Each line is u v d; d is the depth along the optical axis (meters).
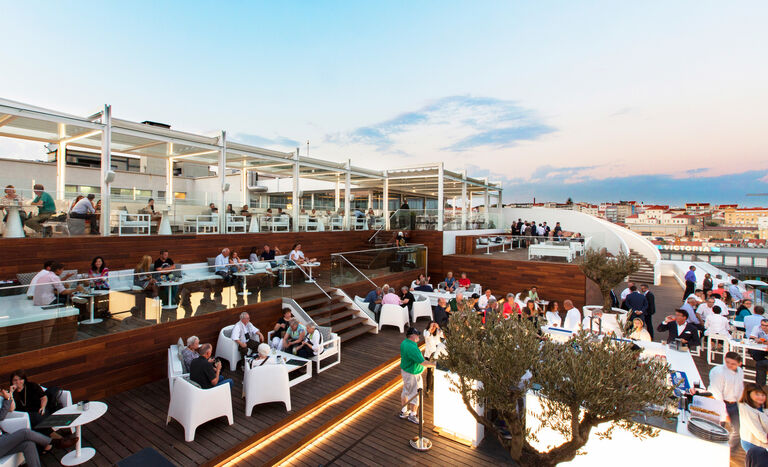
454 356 4.32
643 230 82.88
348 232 17.75
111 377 6.85
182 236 11.31
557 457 3.80
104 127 9.91
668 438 4.23
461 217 22.06
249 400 6.11
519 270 16.31
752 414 4.34
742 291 12.73
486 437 5.88
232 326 8.62
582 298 14.80
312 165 16.62
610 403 3.14
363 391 7.47
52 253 8.57
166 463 3.01
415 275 17.17
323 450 5.54
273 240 14.17
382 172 21.38
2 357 5.50
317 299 11.23
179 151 14.03
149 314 7.48
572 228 27.89
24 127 10.16
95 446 5.11
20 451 4.35
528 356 3.68
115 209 10.02
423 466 5.07
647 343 7.27
